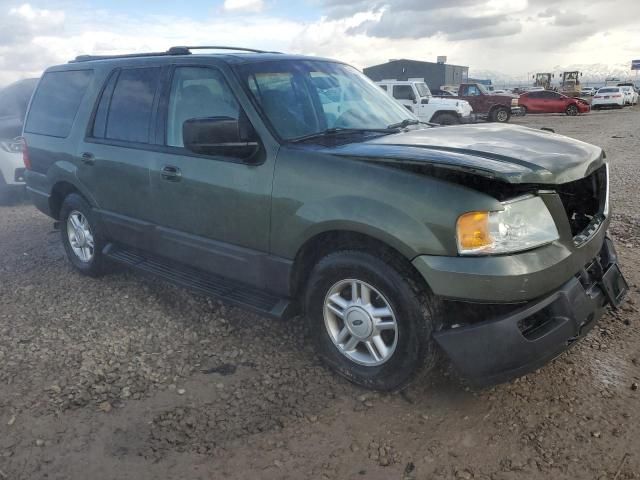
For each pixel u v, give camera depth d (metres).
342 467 2.61
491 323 2.69
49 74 5.41
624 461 2.56
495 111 26.17
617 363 3.36
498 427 2.84
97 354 3.69
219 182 3.54
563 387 3.14
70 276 5.25
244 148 3.30
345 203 2.96
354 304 3.12
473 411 2.97
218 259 3.72
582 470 2.53
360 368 3.17
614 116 29.73
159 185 3.97
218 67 3.71
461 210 2.64
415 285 2.85
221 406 3.09
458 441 2.75
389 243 2.83
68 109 4.98
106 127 4.52
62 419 3.01
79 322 4.20
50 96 5.29
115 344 3.82
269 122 3.41
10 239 6.72
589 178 3.29
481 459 2.62
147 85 4.22
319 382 3.30
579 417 2.88
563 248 2.80
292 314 3.50
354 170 2.98
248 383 3.31
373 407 3.05
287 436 2.83
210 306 4.38
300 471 2.59
